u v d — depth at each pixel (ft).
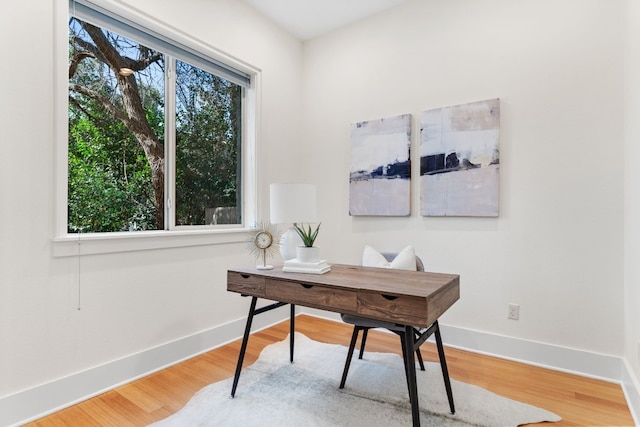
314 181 11.35
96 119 6.95
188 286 8.16
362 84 10.36
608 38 6.98
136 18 7.12
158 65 8.02
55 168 5.89
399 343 8.92
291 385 6.70
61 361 5.98
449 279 5.61
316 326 10.36
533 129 7.75
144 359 7.21
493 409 5.84
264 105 10.23
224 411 5.81
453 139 8.61
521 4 7.89
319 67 11.28
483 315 8.34
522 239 7.87
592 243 7.14
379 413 5.74
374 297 4.86
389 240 9.77
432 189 8.92
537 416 5.65
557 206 7.48
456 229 8.72
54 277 5.91
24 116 5.56
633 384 5.85
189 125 8.66
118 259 6.83
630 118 6.32
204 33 8.44
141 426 5.43
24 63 5.55
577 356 7.25
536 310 7.72
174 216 8.27
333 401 6.11
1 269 5.34
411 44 9.46
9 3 5.41
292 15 10.20
